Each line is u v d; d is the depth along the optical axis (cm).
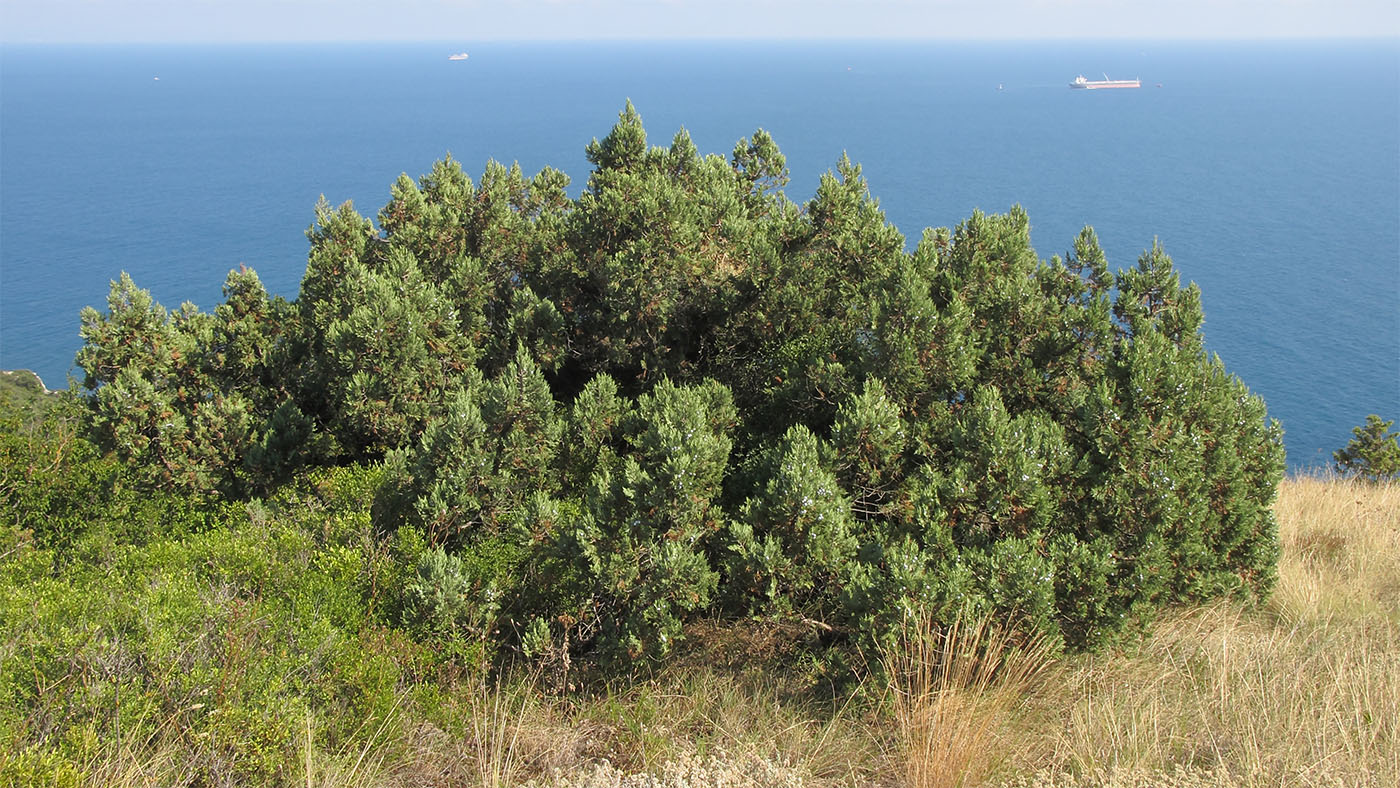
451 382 836
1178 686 567
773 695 562
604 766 465
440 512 661
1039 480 618
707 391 751
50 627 501
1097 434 643
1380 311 10450
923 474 652
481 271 978
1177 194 18862
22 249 11388
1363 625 661
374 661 524
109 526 815
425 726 516
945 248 926
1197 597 664
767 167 1177
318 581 608
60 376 6550
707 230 902
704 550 644
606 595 598
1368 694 525
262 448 819
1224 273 12381
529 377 719
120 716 446
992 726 496
